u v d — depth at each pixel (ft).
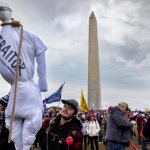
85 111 77.46
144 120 67.92
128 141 30.07
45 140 15.61
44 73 14.96
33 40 14.70
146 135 26.45
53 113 52.34
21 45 14.30
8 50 14.47
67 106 15.17
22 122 14.46
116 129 29.86
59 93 54.44
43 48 14.89
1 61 14.57
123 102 29.96
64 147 14.99
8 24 14.69
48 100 54.24
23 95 14.15
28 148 14.10
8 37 14.53
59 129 15.23
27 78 14.48
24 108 14.08
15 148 14.40
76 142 14.99
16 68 14.06
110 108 31.40
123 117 29.63
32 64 14.76
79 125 15.29
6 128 15.16
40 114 14.40
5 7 14.70
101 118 84.02
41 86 14.93
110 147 30.25
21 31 14.47
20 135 14.32
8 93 15.74
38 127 14.24
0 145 15.28
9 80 14.60
